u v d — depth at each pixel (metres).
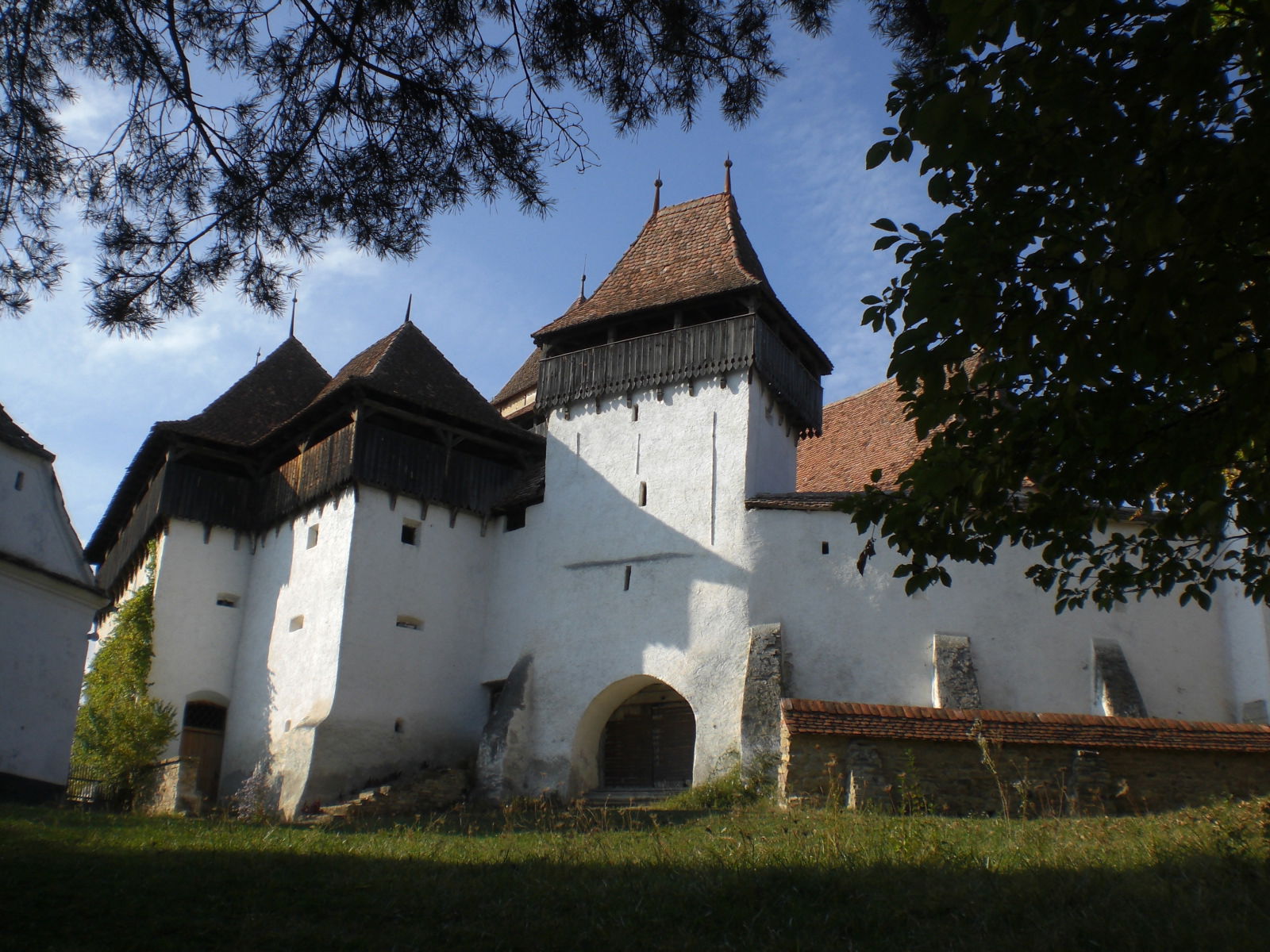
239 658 30.88
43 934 10.07
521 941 10.38
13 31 10.69
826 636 25.67
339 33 11.21
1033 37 7.40
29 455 22.34
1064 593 10.95
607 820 21.50
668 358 29.28
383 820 24.31
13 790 20.91
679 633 26.91
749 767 23.97
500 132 11.60
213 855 13.94
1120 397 9.14
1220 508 9.09
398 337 31.61
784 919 10.91
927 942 10.06
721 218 31.81
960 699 24.12
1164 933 9.70
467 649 29.89
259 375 34.34
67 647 22.50
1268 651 24.20
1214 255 7.78
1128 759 19.25
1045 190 8.62
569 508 29.77
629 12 11.55
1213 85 7.51
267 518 31.30
